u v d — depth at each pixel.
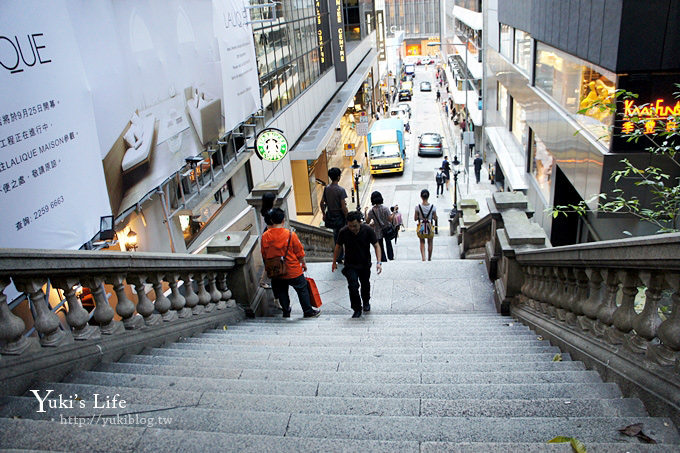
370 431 2.78
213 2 10.38
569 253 4.33
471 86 40.50
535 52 17.41
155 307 5.31
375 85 51.97
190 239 10.73
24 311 5.81
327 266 9.99
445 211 25.66
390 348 5.01
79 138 5.65
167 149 8.40
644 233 9.53
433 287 8.73
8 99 4.55
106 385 3.59
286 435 2.77
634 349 3.37
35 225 4.81
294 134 20.17
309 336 5.68
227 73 11.12
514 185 20.38
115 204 6.80
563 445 2.36
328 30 28.14
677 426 2.64
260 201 8.29
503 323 6.59
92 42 6.18
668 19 8.40
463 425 2.77
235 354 4.69
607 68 9.34
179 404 3.23
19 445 2.47
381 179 32.53
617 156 9.38
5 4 4.62
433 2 96.19
